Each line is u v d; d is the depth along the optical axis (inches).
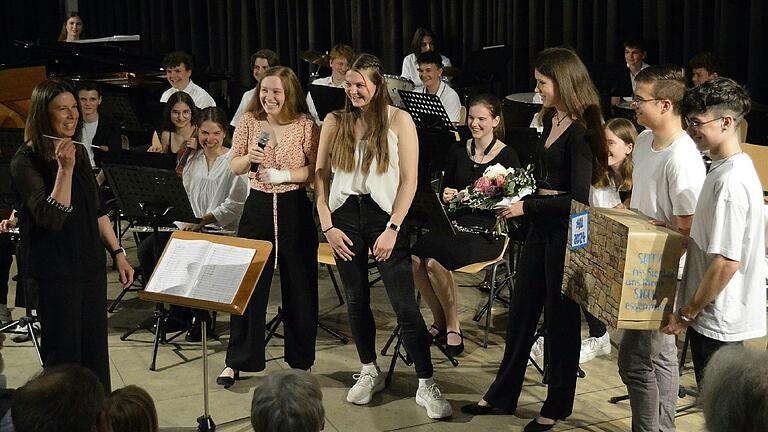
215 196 169.8
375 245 130.3
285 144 139.5
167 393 144.0
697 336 105.0
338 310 188.7
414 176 130.1
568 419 133.2
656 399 112.0
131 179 154.0
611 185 144.7
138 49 348.8
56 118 115.0
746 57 242.7
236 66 382.0
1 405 75.8
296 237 141.5
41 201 113.4
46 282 117.0
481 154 166.7
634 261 97.7
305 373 76.0
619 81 241.0
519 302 128.7
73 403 65.7
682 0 255.0
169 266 121.7
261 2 369.1
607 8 272.4
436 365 156.2
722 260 96.8
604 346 159.0
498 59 272.2
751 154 172.2
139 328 170.2
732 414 51.8
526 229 128.0
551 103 120.6
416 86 287.4
